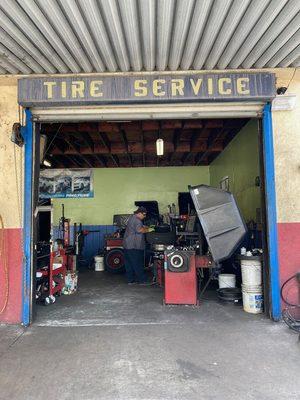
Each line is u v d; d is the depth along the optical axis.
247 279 4.36
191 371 2.73
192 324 3.87
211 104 4.09
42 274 4.82
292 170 4.14
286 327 3.73
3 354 3.09
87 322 3.99
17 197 4.07
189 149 8.23
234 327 3.75
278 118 4.17
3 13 2.77
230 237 4.65
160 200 10.42
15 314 3.99
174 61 3.72
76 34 3.11
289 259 4.07
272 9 2.75
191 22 2.97
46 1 2.60
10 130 4.11
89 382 2.57
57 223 10.20
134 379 2.61
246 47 3.38
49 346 3.26
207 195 4.73
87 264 9.80
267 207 4.10
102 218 10.41
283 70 3.96
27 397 2.38
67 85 3.93
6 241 4.04
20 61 3.63
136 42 3.26
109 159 9.88
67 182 10.48
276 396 2.35
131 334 3.56
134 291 5.82
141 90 3.92
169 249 4.81
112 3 2.65
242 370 2.74
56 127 6.41
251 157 6.24
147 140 8.09
